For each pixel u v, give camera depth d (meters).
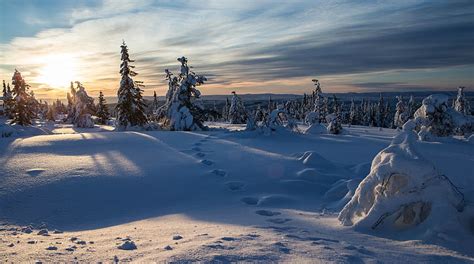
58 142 15.80
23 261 3.63
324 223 6.23
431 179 5.60
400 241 4.98
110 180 10.14
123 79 33.44
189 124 29.45
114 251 4.07
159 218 7.38
